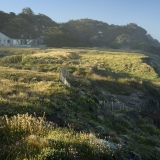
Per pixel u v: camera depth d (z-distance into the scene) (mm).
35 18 161000
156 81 46969
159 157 14953
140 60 61188
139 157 12164
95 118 18750
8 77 26938
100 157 9961
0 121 11352
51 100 17766
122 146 12844
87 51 74062
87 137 11281
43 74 30312
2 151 9125
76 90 22594
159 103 38344
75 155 9273
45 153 8812
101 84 36062
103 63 55281
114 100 29281
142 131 21297
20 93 17984
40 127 11188
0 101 14984
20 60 50281
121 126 19641
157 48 164000
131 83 38375
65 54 58781
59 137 10328
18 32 124125
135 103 32844
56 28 126125
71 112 16984
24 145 9430
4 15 134750
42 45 111562
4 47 80688
